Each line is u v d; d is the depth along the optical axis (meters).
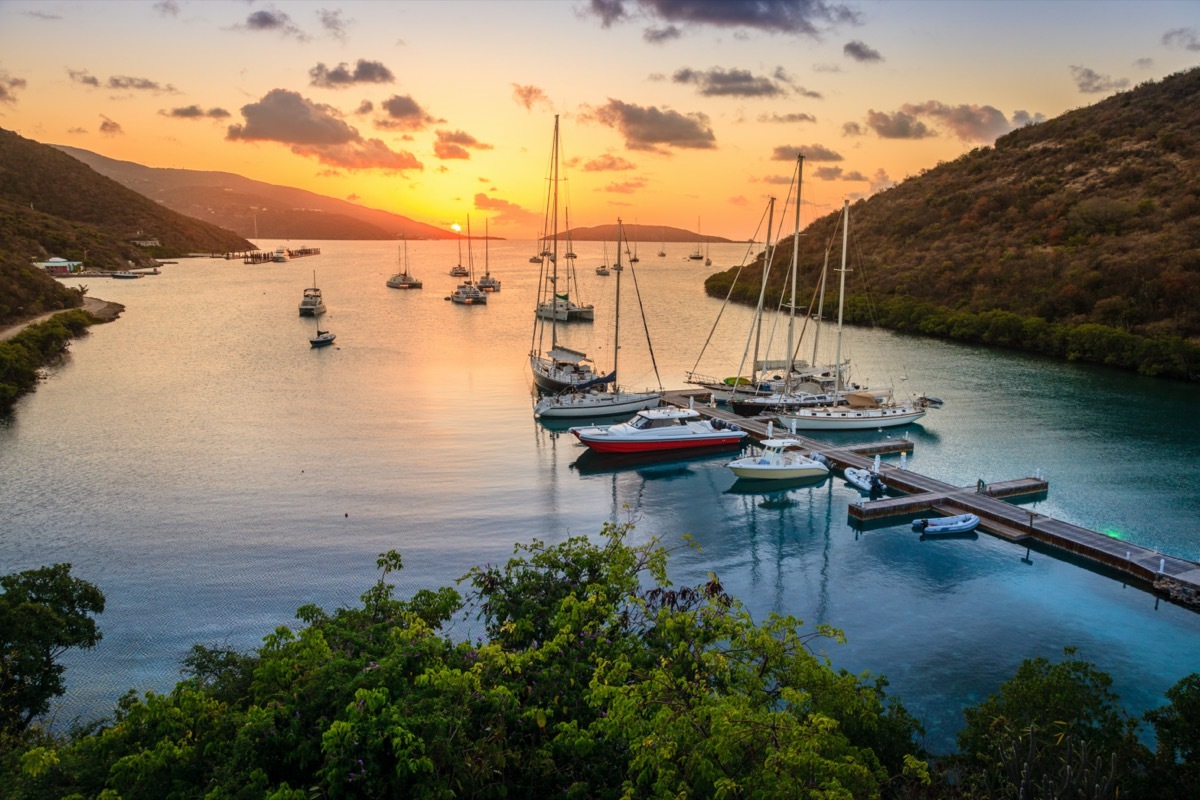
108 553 33.22
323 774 11.52
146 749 12.17
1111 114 146.75
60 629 19.66
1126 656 26.59
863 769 11.61
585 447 51.72
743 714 11.98
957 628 28.48
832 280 132.12
